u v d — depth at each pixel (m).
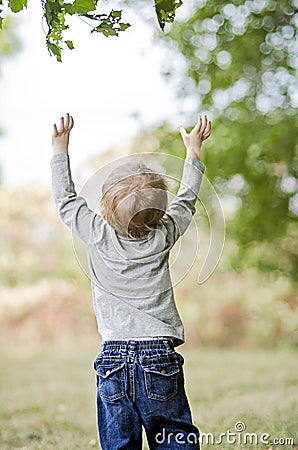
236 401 10.55
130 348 4.59
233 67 12.77
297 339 22.27
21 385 14.23
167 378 4.56
